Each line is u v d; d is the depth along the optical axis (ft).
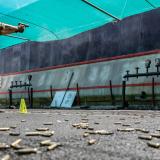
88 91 75.92
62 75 85.10
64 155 6.41
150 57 64.08
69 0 43.68
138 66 65.87
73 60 82.69
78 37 81.97
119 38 71.67
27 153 6.34
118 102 68.23
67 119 22.65
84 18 50.83
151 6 48.52
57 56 87.97
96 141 8.81
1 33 31.01
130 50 68.80
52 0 45.14
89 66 77.77
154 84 61.46
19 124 16.42
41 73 92.84
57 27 55.11
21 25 32.30
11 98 102.27
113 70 71.05
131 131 12.13
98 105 72.69
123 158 6.29
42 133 10.06
